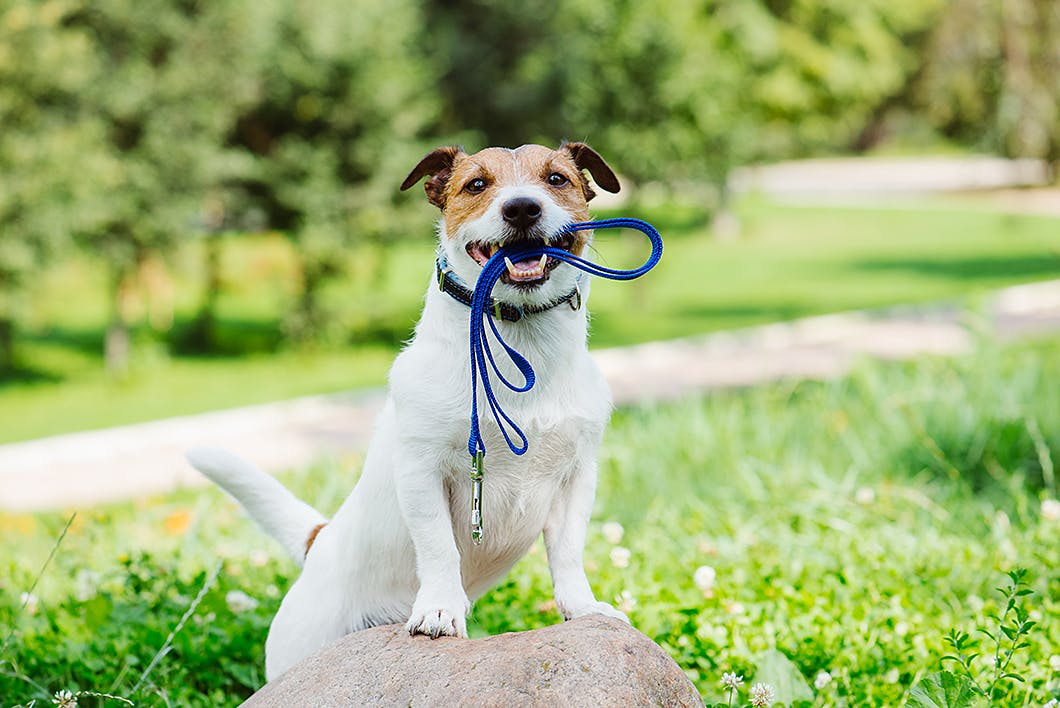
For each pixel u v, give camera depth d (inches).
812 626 183.2
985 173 1765.5
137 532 277.9
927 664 170.2
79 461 435.8
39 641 189.9
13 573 229.0
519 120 727.1
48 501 376.2
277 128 627.5
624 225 130.1
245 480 165.9
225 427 481.7
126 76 560.1
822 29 1279.5
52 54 526.9
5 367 670.5
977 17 712.4
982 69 716.0
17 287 544.1
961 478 281.9
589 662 117.8
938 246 1161.4
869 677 169.3
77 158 537.3
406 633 131.9
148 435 473.1
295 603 157.1
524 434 133.6
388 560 147.1
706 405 424.5
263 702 130.3
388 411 148.8
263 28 589.0
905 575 210.5
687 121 725.9
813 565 217.5
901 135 2632.9
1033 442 290.8
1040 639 179.5
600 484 293.4
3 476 416.8
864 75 1293.1
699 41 802.2
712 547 231.3
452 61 722.2
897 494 261.6
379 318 729.6
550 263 130.2
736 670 169.6
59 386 625.0
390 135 630.5
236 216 643.5
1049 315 691.4
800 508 255.0
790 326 686.5
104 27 567.8
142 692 171.5
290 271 708.7
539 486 138.6
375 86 619.8
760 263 1093.1
